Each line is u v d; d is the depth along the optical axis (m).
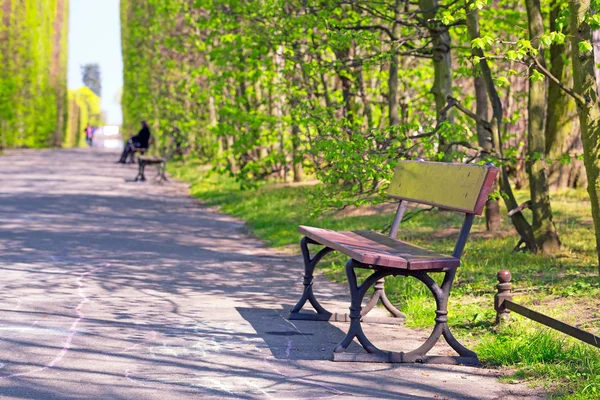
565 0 13.69
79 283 9.39
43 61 75.88
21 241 12.88
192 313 7.98
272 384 5.62
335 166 10.84
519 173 19.55
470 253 11.07
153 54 47.31
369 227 14.04
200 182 27.22
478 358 6.40
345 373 5.98
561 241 11.64
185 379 5.66
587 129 8.30
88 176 31.69
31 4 65.56
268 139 20.41
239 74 19.73
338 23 13.09
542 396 5.43
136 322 7.44
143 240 13.77
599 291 8.32
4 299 8.23
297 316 7.88
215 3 18.89
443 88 13.61
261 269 11.09
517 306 7.01
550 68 18.39
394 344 6.93
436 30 12.88
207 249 13.04
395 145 10.87
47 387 5.34
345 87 19.98
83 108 123.19
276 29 15.47
